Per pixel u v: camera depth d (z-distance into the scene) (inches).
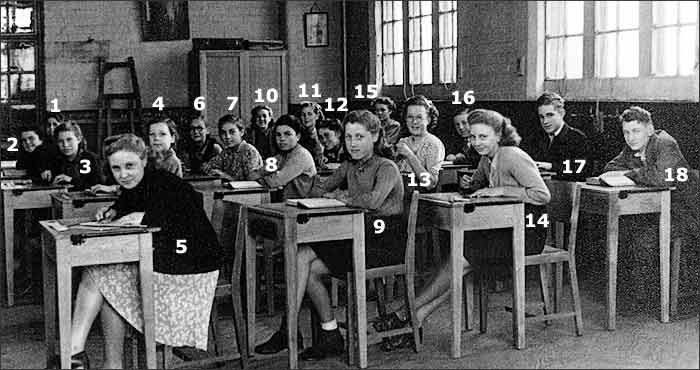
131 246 151.3
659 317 202.8
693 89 227.1
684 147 224.8
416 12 375.2
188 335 159.5
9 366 173.5
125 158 161.5
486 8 309.7
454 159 284.7
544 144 245.3
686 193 201.6
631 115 205.9
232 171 258.2
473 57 319.3
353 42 434.0
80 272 175.6
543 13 283.6
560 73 279.6
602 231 231.3
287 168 228.2
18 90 409.4
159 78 434.3
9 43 406.9
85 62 419.5
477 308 215.5
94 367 169.9
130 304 154.4
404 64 385.1
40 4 410.0
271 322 204.7
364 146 179.2
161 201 160.7
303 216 160.9
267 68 421.4
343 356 175.9
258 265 216.8
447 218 172.7
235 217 170.1
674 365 165.3
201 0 439.8
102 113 419.2
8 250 226.4
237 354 168.4
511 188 179.5
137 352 167.2
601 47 261.0
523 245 178.4
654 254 205.9
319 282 173.2
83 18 418.6
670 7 236.7
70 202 203.9
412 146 239.8
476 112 189.5
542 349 179.0
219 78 414.3
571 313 188.2
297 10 444.8
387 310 212.5
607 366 165.8
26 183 247.0
